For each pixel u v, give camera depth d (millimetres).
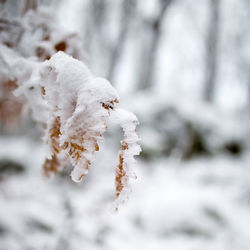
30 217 3049
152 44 10969
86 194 5012
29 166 6508
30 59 1218
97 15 12422
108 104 772
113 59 11203
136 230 3998
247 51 12617
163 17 9836
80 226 3262
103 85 764
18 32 1283
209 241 3996
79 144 723
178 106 9344
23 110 1555
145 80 11328
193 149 8344
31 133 7711
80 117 731
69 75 793
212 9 12602
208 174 6602
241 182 5938
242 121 9453
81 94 753
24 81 1119
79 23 13547
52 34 1312
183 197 5066
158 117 9078
